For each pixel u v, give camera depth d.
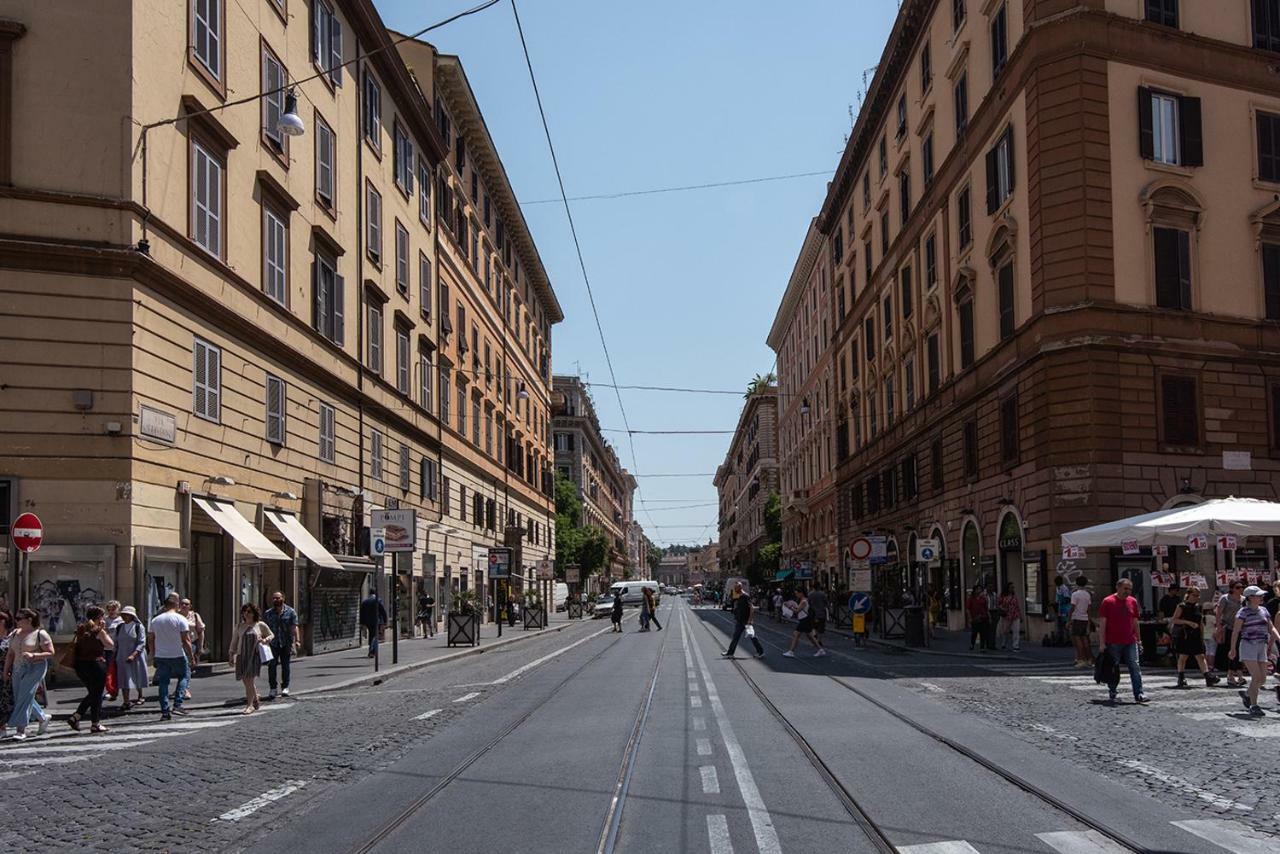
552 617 70.38
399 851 7.48
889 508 46.59
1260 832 7.54
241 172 24.58
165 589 20.38
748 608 26.69
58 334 19.02
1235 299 28.22
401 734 13.24
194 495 21.72
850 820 8.01
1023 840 7.36
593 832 7.81
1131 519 21.41
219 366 23.16
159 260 20.47
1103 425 26.64
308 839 7.87
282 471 26.91
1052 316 27.30
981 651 26.84
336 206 31.59
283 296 27.25
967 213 34.41
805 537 73.88
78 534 18.86
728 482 169.00
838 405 59.00
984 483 32.78
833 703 15.61
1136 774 9.73
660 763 10.61
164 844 7.82
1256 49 29.19
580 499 107.50
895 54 42.41
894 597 44.03
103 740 13.77
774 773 9.95
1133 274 27.34
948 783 9.39
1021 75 29.05
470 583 49.41
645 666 23.44
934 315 38.22
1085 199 27.17
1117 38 27.83
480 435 52.47
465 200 49.75
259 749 12.39
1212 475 27.25
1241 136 28.91
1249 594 14.37
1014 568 30.69
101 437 19.08
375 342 35.41
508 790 9.48
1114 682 15.62
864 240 51.69
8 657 14.20
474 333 51.59
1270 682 17.91
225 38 23.75
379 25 34.75
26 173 19.05
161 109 20.69
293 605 27.34
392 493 36.91
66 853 7.64
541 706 15.88
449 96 46.28
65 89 19.38
